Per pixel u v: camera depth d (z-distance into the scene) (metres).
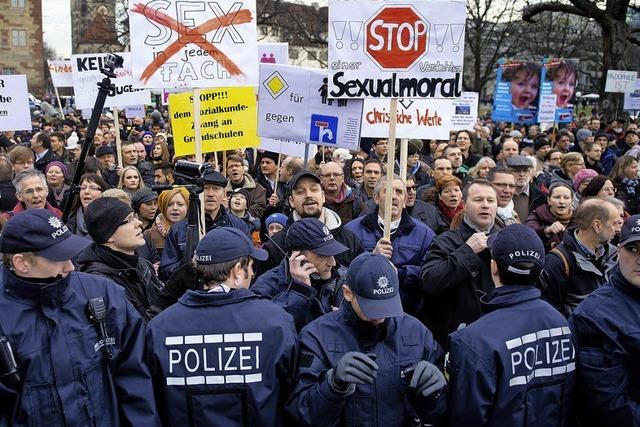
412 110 6.48
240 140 7.45
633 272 3.03
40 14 57.97
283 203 7.64
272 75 6.17
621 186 8.47
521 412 2.92
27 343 2.75
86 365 2.83
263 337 2.95
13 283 2.80
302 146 8.20
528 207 7.55
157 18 5.54
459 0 4.66
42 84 58.53
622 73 20.55
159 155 11.98
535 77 15.64
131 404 2.92
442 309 4.35
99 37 41.31
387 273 2.94
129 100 9.10
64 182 8.05
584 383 3.07
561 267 4.35
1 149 13.07
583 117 29.12
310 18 37.75
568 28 43.12
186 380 2.93
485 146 15.46
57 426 2.74
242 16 5.62
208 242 3.14
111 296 3.01
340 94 4.82
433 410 2.90
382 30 4.73
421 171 10.34
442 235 4.57
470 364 2.91
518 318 3.00
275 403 2.96
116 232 3.99
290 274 4.13
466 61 45.88
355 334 3.02
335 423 2.92
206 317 2.98
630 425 2.98
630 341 2.97
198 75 5.63
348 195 7.15
